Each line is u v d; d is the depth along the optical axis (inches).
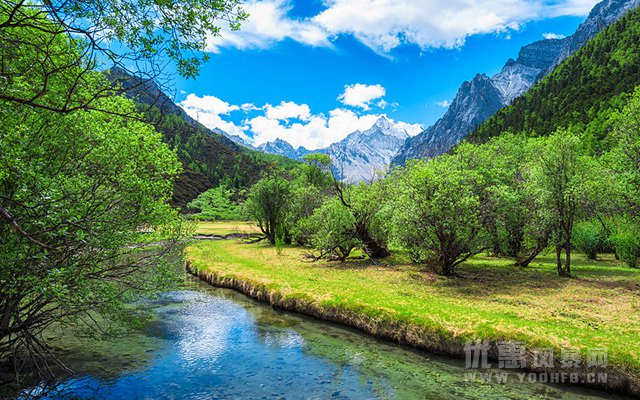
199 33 326.3
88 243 400.8
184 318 815.7
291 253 1743.4
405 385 505.7
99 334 683.4
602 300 792.9
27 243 407.2
